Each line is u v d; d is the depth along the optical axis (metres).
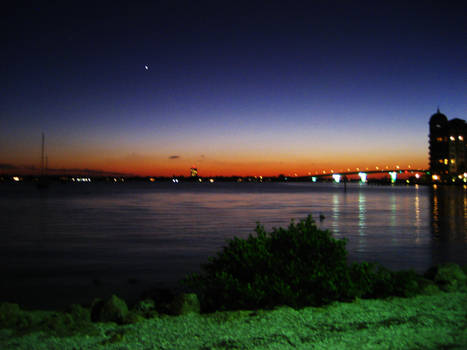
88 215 37.59
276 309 7.00
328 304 7.30
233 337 5.62
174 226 28.23
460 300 7.62
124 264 14.69
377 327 5.97
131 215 37.72
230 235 23.23
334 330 5.86
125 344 5.45
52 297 10.42
